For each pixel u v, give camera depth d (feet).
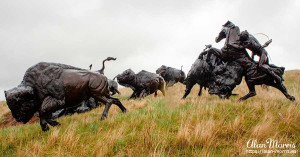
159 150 16.31
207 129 18.06
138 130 20.59
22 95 20.45
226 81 29.30
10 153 18.42
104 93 25.43
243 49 28.14
